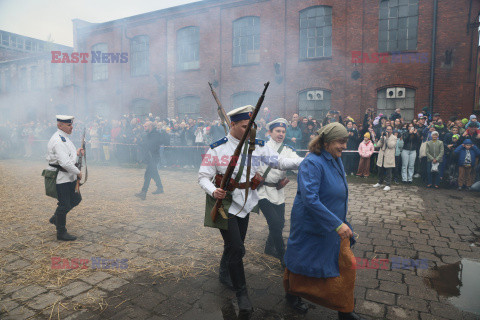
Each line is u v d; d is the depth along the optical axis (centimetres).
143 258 355
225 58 1489
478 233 445
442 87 1123
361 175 896
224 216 248
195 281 305
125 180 865
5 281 304
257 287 296
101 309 259
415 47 1166
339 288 225
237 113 254
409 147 813
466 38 1083
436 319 247
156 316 250
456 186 776
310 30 1304
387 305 266
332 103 1276
